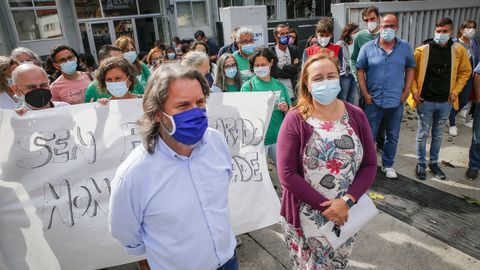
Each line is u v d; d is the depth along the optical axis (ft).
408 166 14.06
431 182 12.66
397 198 11.73
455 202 11.26
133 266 9.31
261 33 23.41
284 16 56.70
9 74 9.75
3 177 6.87
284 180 6.08
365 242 9.57
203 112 4.42
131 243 4.90
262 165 8.82
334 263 6.77
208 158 4.82
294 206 6.37
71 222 7.28
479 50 17.04
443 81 12.01
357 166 6.12
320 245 6.42
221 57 12.07
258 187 8.66
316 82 5.82
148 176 4.35
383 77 12.34
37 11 40.78
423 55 12.22
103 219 7.43
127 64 8.86
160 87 4.21
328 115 5.99
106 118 7.68
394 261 8.79
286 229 7.03
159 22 50.34
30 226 7.05
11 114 6.98
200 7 52.03
